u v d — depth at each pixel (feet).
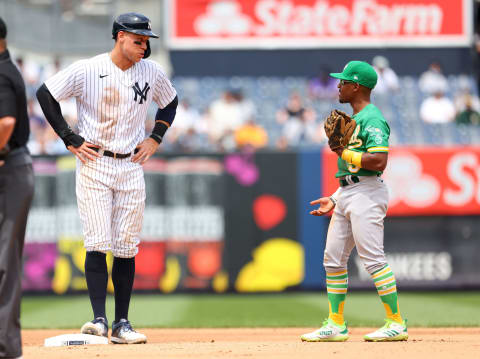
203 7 204.74
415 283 144.97
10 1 207.41
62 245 139.13
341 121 61.36
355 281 142.92
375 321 99.91
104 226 64.75
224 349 57.77
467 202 144.97
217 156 141.79
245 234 141.69
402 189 144.56
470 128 197.26
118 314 66.90
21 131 48.34
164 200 140.67
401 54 211.00
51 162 139.44
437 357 52.19
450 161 144.87
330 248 64.59
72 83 63.82
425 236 144.87
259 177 142.00
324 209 65.31
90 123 64.64
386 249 144.46
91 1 212.02
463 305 122.21
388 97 203.82
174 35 204.85
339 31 205.67
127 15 64.03
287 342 63.52
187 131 182.09
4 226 47.73
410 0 205.36
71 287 139.03
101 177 64.44
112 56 64.80
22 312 115.75
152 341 76.33
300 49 210.79
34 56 209.46
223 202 141.69
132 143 66.23
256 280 141.08
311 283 141.69
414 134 196.24
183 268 140.67
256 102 202.90
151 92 66.74
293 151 142.41
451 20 205.87
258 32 205.16
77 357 53.88
